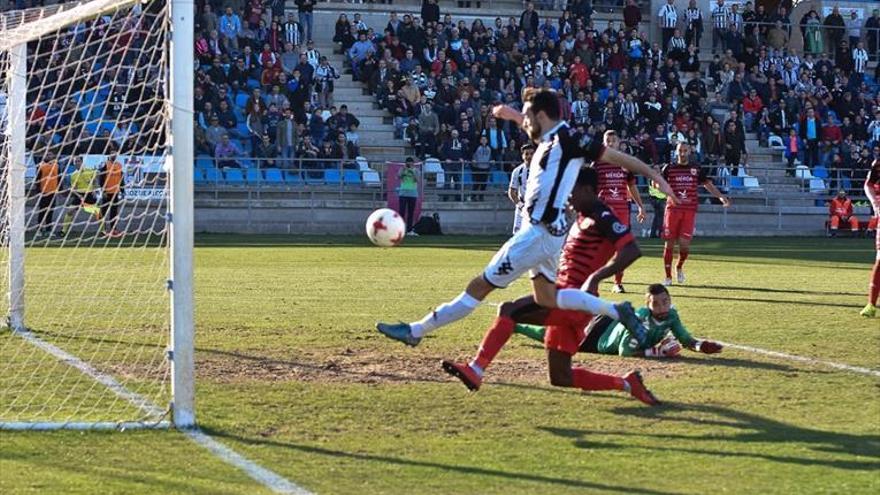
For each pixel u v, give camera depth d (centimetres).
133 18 1353
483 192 3800
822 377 974
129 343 1151
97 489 614
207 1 3838
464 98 3872
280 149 3656
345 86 4150
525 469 666
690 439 746
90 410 820
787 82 4544
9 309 1266
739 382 950
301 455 695
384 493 613
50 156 1755
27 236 1948
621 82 4184
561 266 891
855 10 5159
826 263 2505
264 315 1395
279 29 4022
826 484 638
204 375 961
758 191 4084
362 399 865
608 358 1074
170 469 658
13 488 614
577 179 865
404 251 2730
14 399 860
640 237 3797
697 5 4831
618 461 687
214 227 3566
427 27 4156
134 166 1562
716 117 4341
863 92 4628
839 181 4178
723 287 1859
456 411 825
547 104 835
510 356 1073
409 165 3597
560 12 4762
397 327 859
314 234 3569
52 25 1091
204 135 3575
